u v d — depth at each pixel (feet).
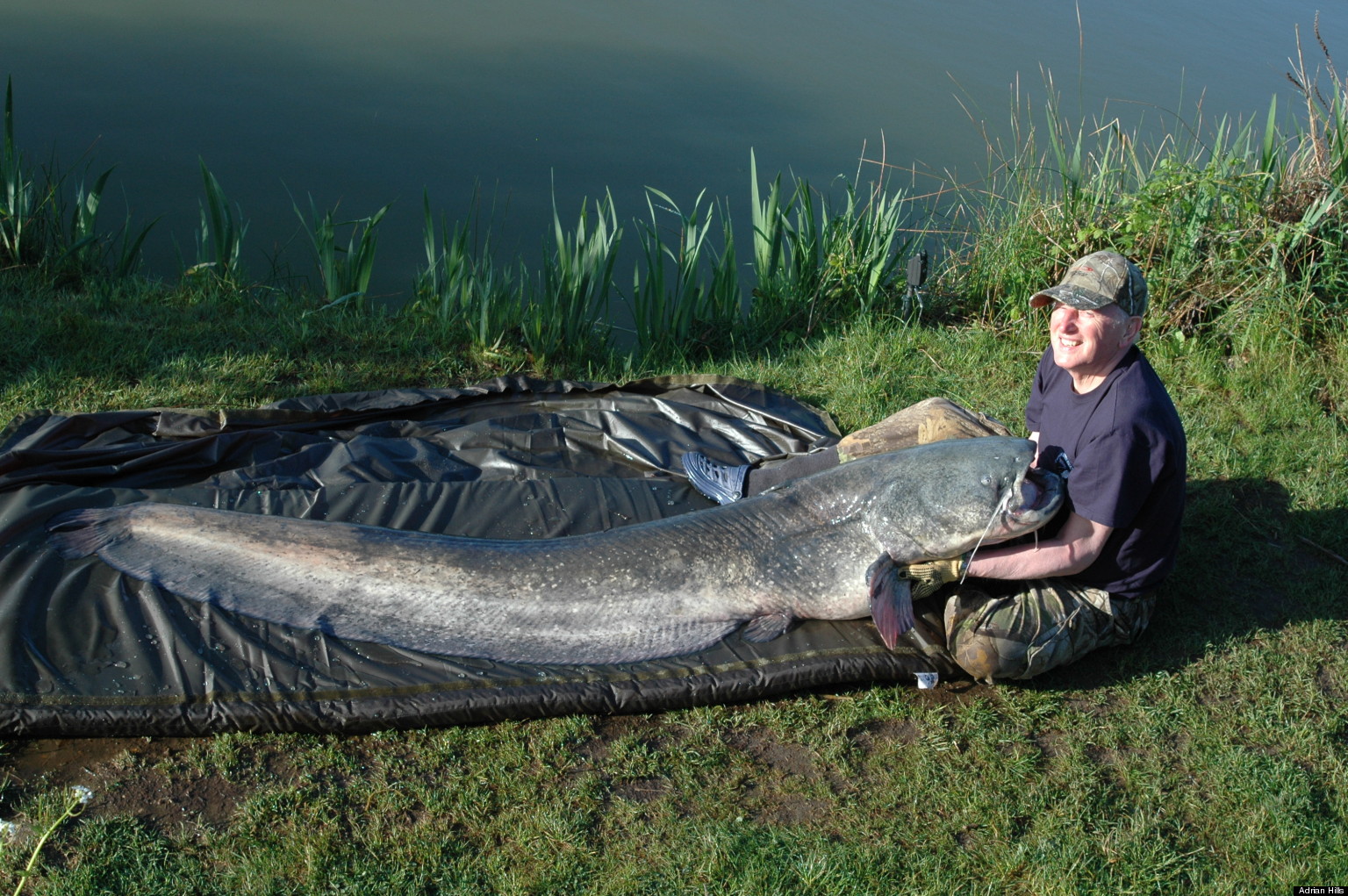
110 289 23.25
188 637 13.23
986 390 22.53
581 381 20.90
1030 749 13.05
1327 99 24.62
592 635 13.99
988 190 27.37
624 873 11.03
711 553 14.58
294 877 10.79
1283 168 24.35
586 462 18.60
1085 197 25.39
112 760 11.93
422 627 13.87
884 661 13.94
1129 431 12.92
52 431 17.26
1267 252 23.27
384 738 12.58
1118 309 12.80
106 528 14.80
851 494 14.64
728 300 25.20
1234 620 15.56
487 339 23.16
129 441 17.74
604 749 12.69
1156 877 11.25
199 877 10.69
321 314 23.58
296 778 11.94
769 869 11.11
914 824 11.91
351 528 14.78
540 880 10.89
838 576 14.51
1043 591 14.03
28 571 13.94
